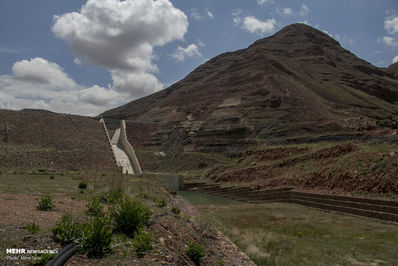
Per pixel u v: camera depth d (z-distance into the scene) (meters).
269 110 68.19
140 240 8.13
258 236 15.89
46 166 48.47
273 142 55.56
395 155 24.84
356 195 23.70
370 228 17.55
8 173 36.50
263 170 40.62
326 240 15.14
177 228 12.61
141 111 129.88
